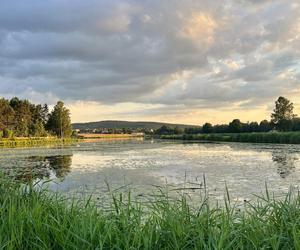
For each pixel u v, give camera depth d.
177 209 4.42
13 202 4.55
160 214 4.59
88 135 149.50
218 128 115.81
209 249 3.41
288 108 80.94
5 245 3.43
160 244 3.72
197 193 12.11
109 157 33.66
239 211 5.35
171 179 17.00
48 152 43.62
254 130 97.94
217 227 4.00
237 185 14.66
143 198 9.51
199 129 127.62
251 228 3.88
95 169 22.30
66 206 4.94
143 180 16.67
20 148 57.19
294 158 29.23
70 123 111.81
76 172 20.58
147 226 3.92
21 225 3.76
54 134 110.50
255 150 42.06
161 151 43.97
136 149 50.28
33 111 106.69
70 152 43.28
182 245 3.66
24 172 20.61
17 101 96.12
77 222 4.01
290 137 60.72
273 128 83.94
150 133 194.62
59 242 3.66
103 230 3.90
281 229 3.72
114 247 3.58
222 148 49.44
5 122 87.06
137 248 3.51
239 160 28.11
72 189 13.06
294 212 4.14
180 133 156.50
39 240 3.67
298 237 3.44
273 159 28.58
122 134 171.38
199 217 4.14
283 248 3.55
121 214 4.20
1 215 4.12
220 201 10.50
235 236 3.73
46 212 4.42
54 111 109.06
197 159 29.89
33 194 5.12
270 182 15.59
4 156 35.81
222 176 18.02
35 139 90.19
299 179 16.59
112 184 15.05
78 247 3.60
